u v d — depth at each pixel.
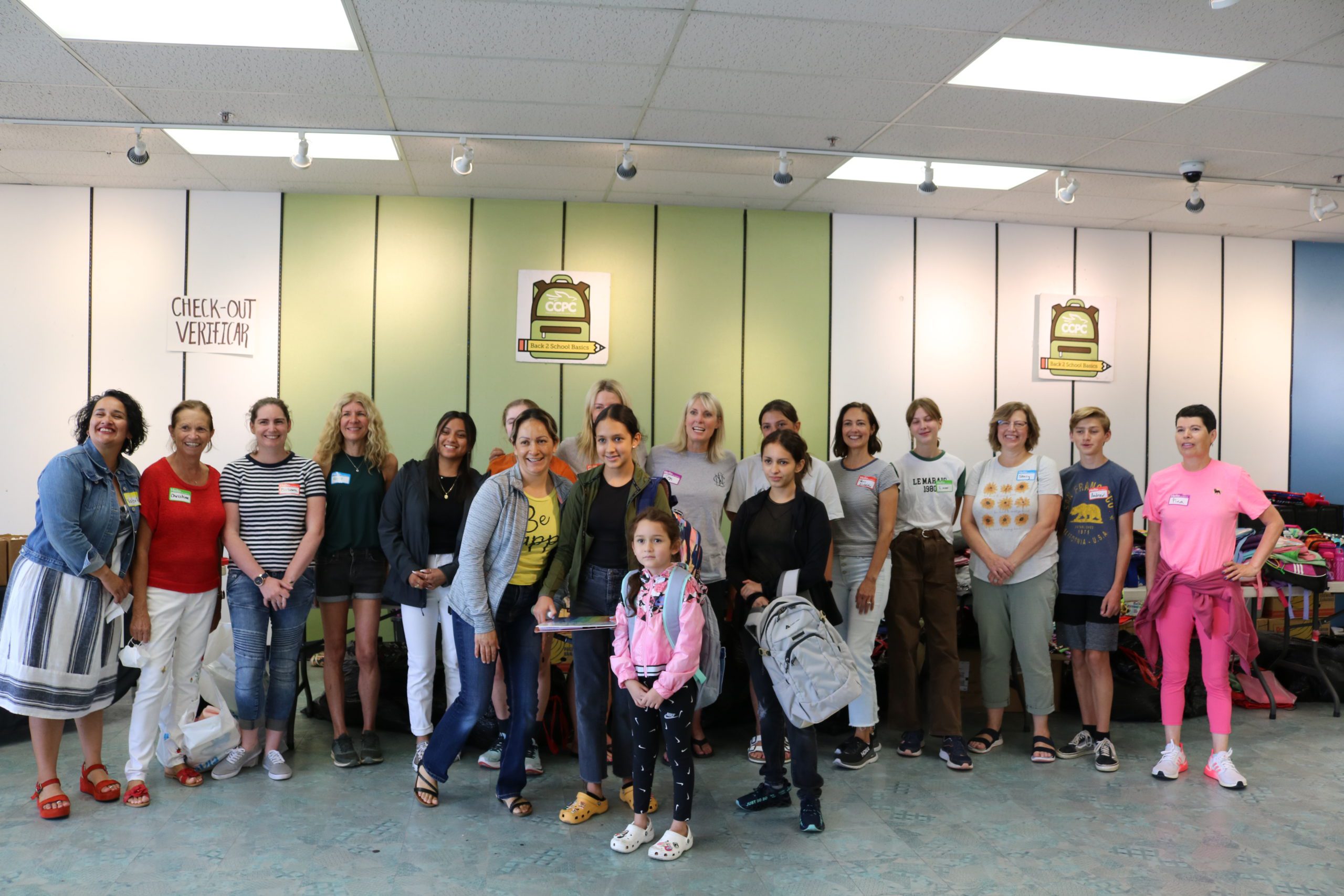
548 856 2.89
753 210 6.60
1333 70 4.07
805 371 6.66
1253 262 7.26
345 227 6.22
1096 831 3.14
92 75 4.24
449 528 3.70
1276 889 2.71
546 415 3.27
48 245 5.95
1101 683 3.92
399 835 3.04
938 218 6.80
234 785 3.51
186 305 6.07
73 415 5.97
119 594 3.23
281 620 3.64
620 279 6.47
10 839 2.96
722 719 4.23
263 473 3.62
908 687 4.02
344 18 3.68
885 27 3.71
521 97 4.52
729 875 2.76
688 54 3.99
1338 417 7.26
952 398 6.82
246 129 4.93
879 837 3.08
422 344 6.29
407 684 4.11
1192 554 3.78
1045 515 3.95
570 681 4.01
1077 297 6.98
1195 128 4.86
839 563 3.98
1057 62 4.06
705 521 3.81
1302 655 5.17
